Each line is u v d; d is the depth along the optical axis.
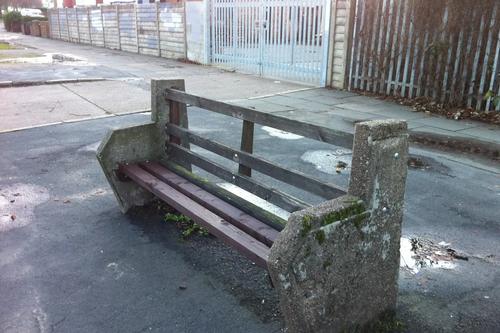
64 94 9.96
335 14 10.95
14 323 2.62
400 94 10.05
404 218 4.12
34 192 4.60
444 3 8.66
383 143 2.15
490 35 8.09
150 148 4.23
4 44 25.00
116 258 3.37
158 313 2.73
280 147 6.32
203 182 3.63
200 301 2.85
